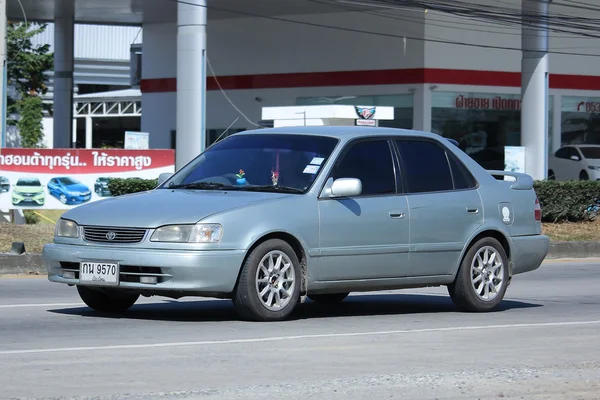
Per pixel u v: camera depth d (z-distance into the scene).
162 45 54.78
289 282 11.52
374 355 9.55
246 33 51.28
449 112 46.72
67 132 55.19
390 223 12.30
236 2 45.91
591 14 50.38
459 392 7.95
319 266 11.73
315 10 47.88
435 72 46.06
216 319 11.95
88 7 50.09
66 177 25.31
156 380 8.17
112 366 8.76
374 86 47.34
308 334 10.80
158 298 14.50
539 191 29.55
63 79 55.06
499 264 13.51
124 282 10.98
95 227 11.27
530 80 39.28
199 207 11.13
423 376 8.52
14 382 8.02
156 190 12.38
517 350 10.07
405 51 46.34
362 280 12.18
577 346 10.41
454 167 13.34
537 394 7.96
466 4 42.62
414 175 12.83
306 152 12.26
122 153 25.72
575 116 51.72
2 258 18.98
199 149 32.53
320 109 29.78
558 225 29.48
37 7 50.59
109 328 11.12
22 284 16.92
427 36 45.88
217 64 52.34
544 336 11.12
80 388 7.82
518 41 48.09
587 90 51.84
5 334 10.62
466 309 13.35
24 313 12.51
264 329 11.04
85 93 76.19
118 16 52.91
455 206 13.01
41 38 70.75
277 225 11.30
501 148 48.03
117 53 75.50
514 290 17.39
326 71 48.81
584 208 30.16
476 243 13.25
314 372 8.62
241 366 8.84
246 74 51.41
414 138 13.10
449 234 12.93
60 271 11.48
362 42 47.62
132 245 10.98
